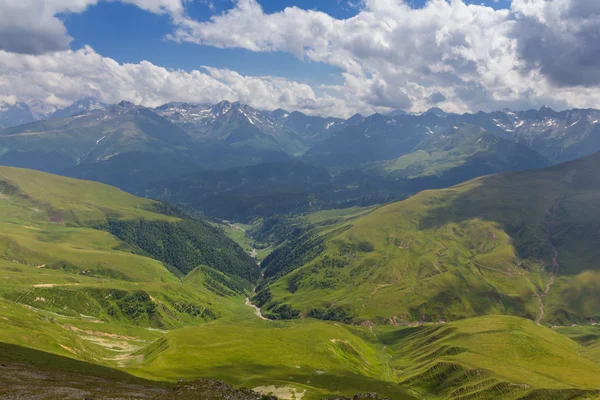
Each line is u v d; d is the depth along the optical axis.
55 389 105.88
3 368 125.19
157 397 113.56
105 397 104.19
